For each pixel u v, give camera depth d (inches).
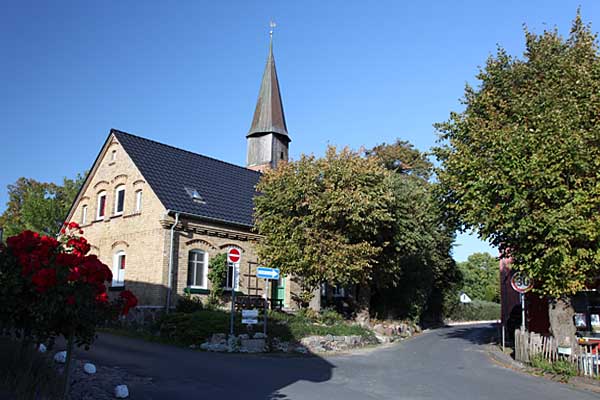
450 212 790.5
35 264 293.3
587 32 696.4
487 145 638.5
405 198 1003.3
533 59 717.9
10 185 1814.7
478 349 828.6
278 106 1838.1
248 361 589.0
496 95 725.3
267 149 1792.6
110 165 1082.7
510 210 586.9
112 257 1024.2
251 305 791.7
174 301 909.2
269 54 1878.7
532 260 616.7
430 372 568.4
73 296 297.9
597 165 560.7
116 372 458.0
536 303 902.4
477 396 439.5
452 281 1664.6
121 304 326.0
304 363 600.7
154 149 1096.2
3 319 304.8
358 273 874.8
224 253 1011.3
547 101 613.3
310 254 834.2
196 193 1026.7
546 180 563.5
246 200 1133.1
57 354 450.3
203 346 671.1
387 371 563.2
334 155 892.0
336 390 436.1
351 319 1047.0
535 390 482.9
